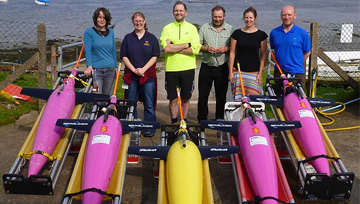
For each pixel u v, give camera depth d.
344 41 9.95
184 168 3.84
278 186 4.11
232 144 4.75
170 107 6.29
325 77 10.30
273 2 59.12
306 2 60.06
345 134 6.40
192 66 6.02
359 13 43.66
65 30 28.47
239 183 4.20
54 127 4.71
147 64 5.75
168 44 5.81
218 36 6.13
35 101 8.01
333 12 44.66
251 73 6.00
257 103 5.33
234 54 6.01
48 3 51.97
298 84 5.46
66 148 4.70
